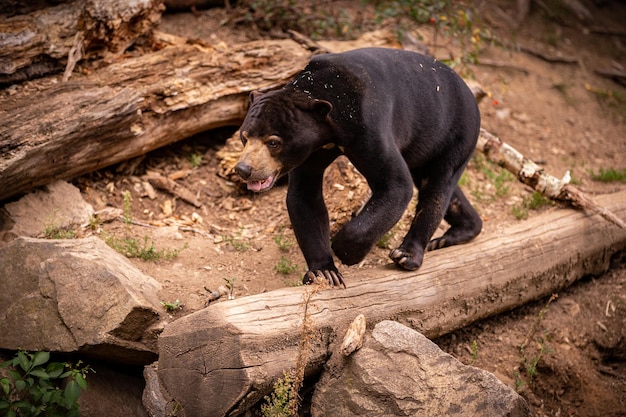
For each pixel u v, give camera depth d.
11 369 4.38
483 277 5.05
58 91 5.77
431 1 7.79
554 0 11.17
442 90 4.84
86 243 4.74
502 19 10.57
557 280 5.57
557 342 5.39
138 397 4.59
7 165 5.11
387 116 4.37
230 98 6.34
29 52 6.03
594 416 5.16
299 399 4.11
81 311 4.32
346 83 4.29
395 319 4.54
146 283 4.71
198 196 6.14
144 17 6.61
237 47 6.53
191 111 6.17
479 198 6.67
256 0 7.96
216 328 3.91
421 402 3.90
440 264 4.93
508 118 8.46
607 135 8.71
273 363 3.94
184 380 4.02
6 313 4.50
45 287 4.45
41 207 5.42
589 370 5.38
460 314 4.93
